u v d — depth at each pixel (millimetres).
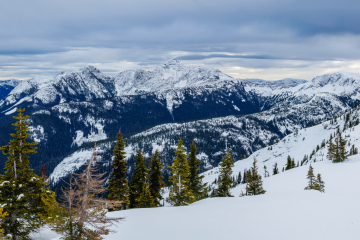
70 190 15062
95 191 15203
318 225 17766
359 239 14703
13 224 22062
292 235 16438
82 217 14844
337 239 15031
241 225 19781
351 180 68875
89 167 15109
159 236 19328
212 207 28156
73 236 15109
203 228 20203
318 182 66250
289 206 24281
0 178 22656
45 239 26469
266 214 22203
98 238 15891
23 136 23047
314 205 23562
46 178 26781
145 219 25094
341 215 19484
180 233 19562
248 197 33875
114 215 27938
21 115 23438
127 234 20391
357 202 23047
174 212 27500
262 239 16312
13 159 22516
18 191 22406
